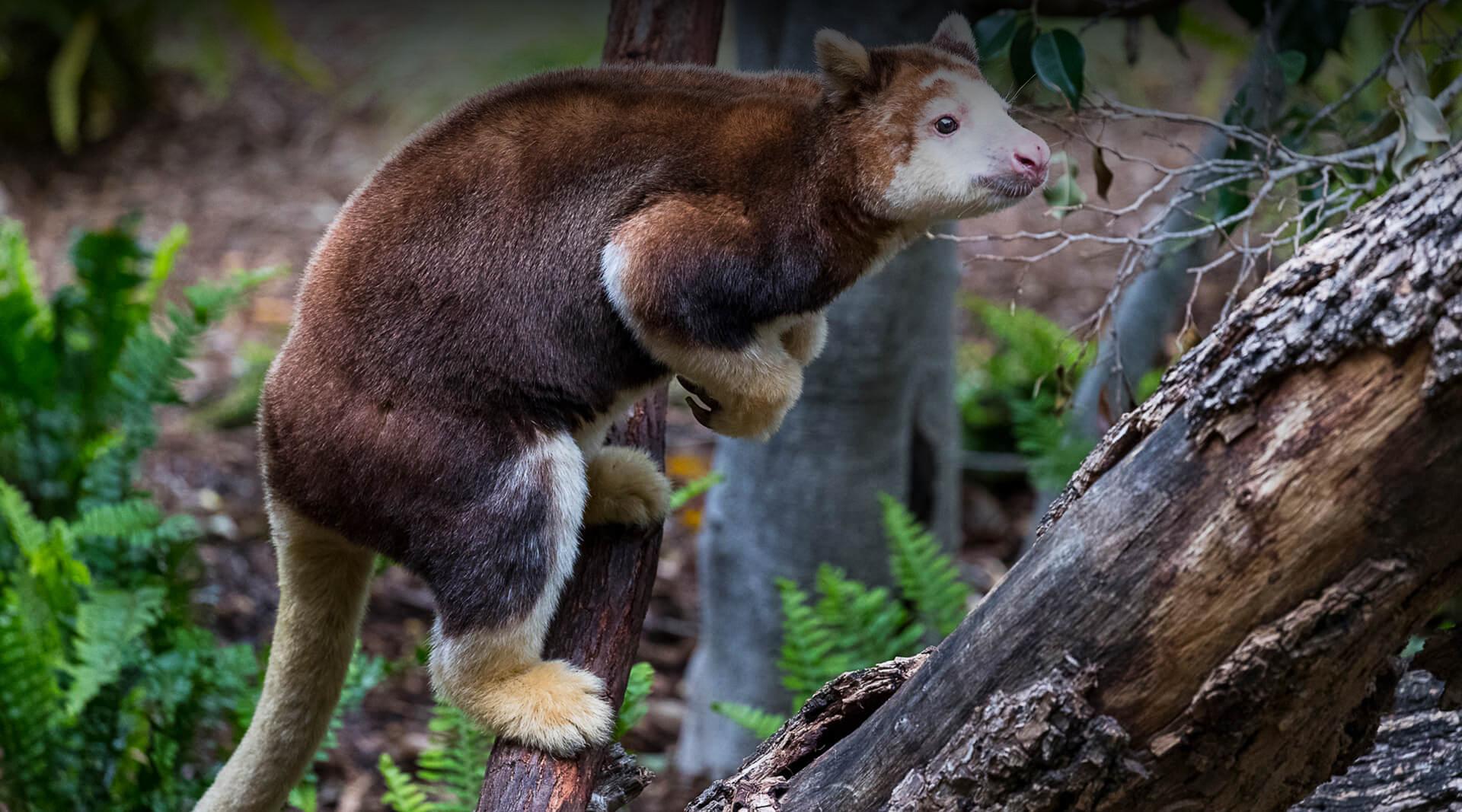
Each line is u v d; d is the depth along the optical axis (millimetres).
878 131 5668
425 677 11383
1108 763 4211
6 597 8688
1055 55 6973
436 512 5660
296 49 23047
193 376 10086
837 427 10344
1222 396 3982
